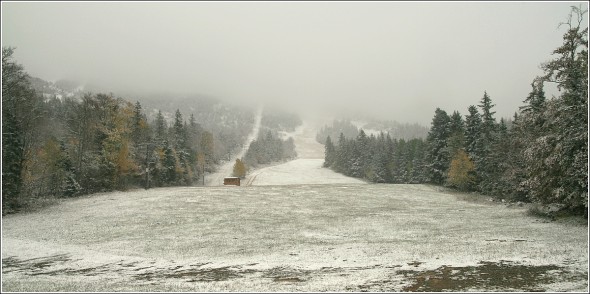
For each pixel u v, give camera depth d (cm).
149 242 2475
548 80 2595
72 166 5056
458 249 1952
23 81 3625
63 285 1409
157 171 6619
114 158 5262
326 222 3228
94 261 1923
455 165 5569
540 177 2692
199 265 1797
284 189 5916
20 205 3847
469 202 4703
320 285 1343
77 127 5222
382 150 11019
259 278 1504
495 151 4766
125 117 5369
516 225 2731
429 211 3869
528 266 1538
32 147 4234
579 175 2381
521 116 3197
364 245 2208
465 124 5975
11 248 2259
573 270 1447
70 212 3700
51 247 2303
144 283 1446
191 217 3462
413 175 8156
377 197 5084
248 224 3142
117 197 4688
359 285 1336
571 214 2805
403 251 1967
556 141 2495
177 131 8462
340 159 14038
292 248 2198
